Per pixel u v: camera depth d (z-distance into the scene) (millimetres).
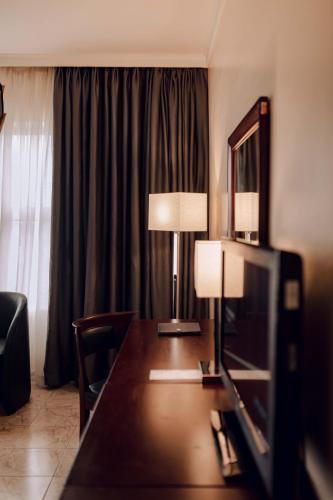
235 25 2143
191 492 836
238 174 1994
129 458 961
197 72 3404
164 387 1411
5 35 3045
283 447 722
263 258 825
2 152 3494
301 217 1115
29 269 3492
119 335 2348
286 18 1263
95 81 3379
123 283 3410
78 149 3357
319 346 972
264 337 818
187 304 3395
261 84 1590
